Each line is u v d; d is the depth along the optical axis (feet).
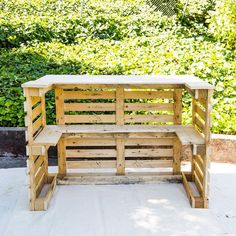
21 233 11.27
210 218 12.10
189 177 14.84
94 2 40.78
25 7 37.22
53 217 12.19
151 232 11.28
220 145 16.92
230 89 19.79
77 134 14.38
